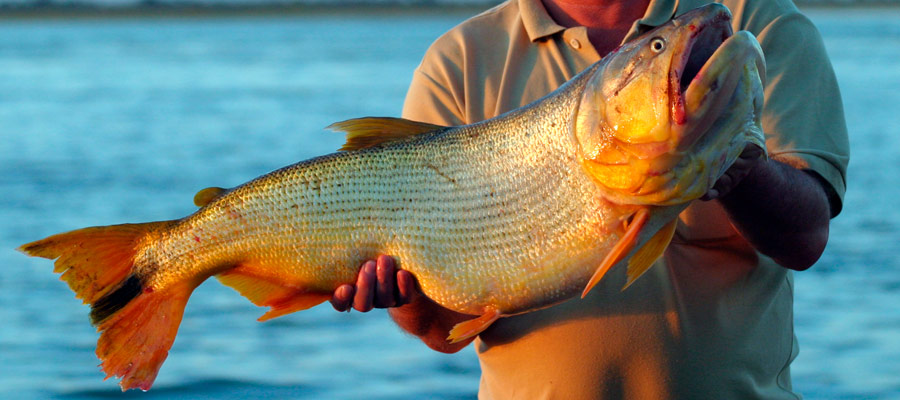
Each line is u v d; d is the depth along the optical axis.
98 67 42.25
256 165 17.11
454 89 3.49
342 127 3.15
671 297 3.14
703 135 2.59
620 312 3.15
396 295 3.10
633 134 2.63
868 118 21.03
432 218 3.01
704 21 2.58
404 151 3.08
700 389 3.13
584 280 2.87
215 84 34.12
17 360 8.05
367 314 9.32
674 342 3.13
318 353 8.14
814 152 3.03
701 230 3.14
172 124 23.23
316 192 3.13
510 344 3.30
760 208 2.80
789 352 3.33
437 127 3.10
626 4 3.35
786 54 3.18
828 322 8.52
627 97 2.64
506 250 2.92
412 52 52.69
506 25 3.50
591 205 2.78
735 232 3.13
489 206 2.94
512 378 3.33
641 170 2.63
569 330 3.19
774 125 3.11
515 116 2.95
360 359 7.96
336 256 3.12
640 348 3.13
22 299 9.78
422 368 7.75
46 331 8.81
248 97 29.16
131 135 21.41
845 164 3.08
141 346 3.24
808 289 9.54
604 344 3.15
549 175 2.85
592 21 3.38
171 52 54.06
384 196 3.06
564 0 3.42
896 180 14.74
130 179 15.93
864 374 7.31
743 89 2.56
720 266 3.15
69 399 7.24
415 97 3.59
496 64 3.46
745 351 3.15
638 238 2.72
